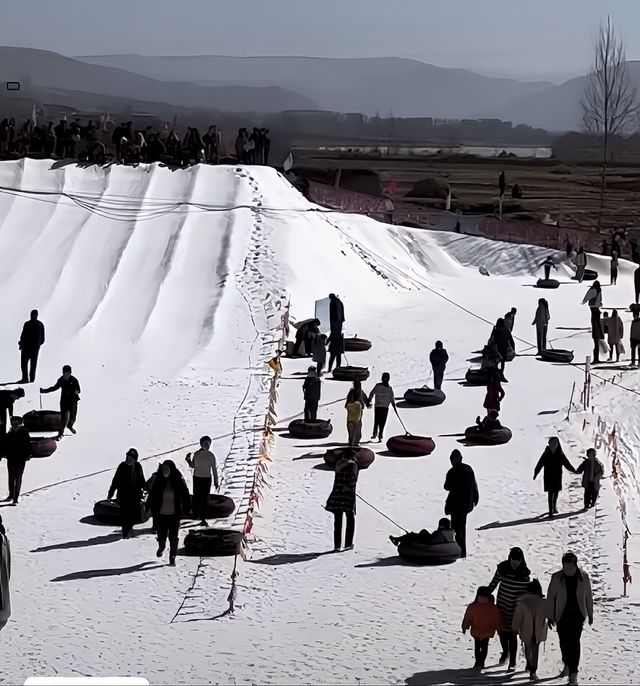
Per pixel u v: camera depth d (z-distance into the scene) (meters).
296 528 24.66
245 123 196.50
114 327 44.94
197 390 37.56
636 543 23.83
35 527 24.56
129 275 49.69
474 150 190.12
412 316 50.41
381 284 56.56
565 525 25.09
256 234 54.38
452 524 23.70
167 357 42.25
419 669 17.14
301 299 49.09
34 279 48.59
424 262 66.69
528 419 34.38
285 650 17.92
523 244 69.62
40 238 52.09
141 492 24.19
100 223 53.81
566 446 31.47
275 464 29.31
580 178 140.88
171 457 29.77
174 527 22.20
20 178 56.88
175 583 21.28
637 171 153.50
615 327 42.47
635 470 30.48
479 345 44.31
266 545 23.61
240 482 27.69
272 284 49.53
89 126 60.94
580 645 17.36
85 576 21.55
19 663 17.08
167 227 54.12
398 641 18.47
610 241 71.56
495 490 27.59
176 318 46.16
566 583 16.64
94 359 41.62
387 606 20.20
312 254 54.28
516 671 17.19
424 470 29.03
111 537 24.03
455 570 22.23
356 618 19.58
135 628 18.89
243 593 20.80
